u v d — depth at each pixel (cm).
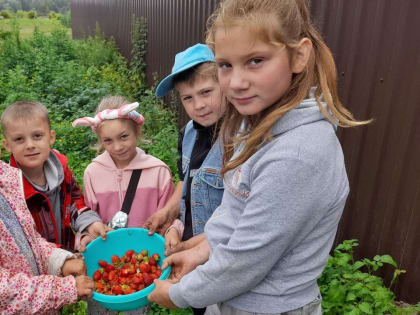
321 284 250
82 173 445
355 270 256
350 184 299
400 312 227
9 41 1198
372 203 284
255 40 101
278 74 106
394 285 279
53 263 172
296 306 123
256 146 119
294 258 120
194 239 184
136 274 187
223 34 104
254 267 115
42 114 203
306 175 104
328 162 108
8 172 165
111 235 204
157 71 834
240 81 107
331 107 112
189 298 131
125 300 159
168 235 202
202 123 192
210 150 191
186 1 625
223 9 107
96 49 1202
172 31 710
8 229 155
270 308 124
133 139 230
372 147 276
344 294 230
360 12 271
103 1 1359
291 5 106
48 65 949
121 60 1088
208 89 182
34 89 809
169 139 541
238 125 149
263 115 123
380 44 260
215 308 160
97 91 761
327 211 116
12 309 146
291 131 110
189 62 181
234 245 117
